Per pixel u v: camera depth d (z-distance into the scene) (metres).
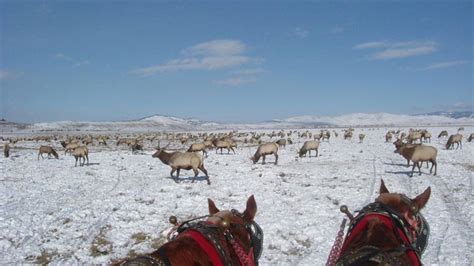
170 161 21.97
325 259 9.52
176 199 16.69
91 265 9.35
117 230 12.14
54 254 10.12
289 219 13.06
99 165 30.05
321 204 15.27
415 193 17.61
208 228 3.53
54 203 16.06
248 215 4.05
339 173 24.06
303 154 35.94
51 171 26.67
